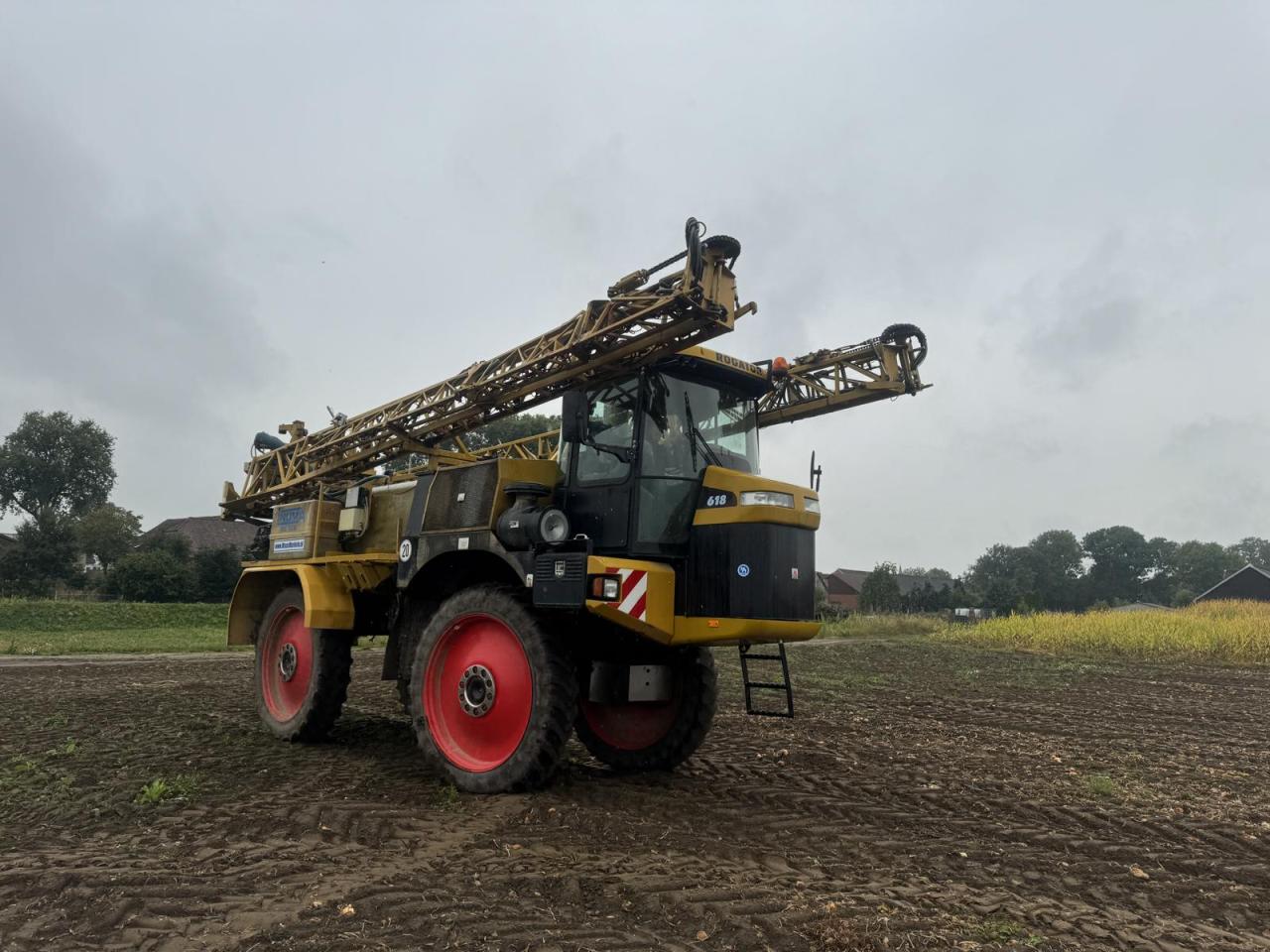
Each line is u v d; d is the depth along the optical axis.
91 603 27.77
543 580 4.69
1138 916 3.23
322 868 3.39
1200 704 9.95
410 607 6.02
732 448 5.44
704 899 3.12
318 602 6.16
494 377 5.78
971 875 3.62
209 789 4.72
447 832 3.96
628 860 3.59
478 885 3.22
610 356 5.11
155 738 6.36
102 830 3.94
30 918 2.85
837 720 8.22
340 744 6.33
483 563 5.55
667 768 5.64
